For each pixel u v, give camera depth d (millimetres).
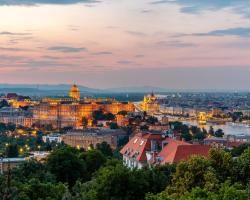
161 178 173625
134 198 164250
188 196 120438
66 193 168375
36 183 182500
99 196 165250
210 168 148000
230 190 117000
